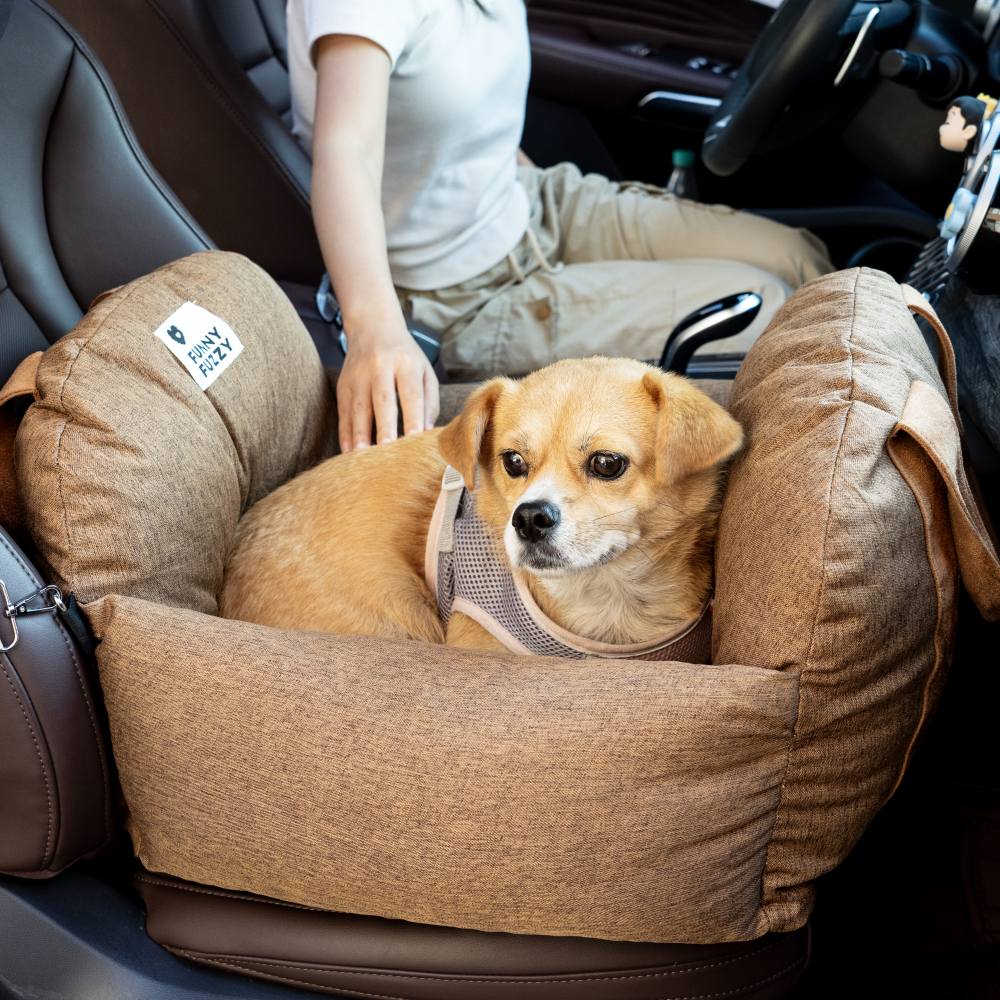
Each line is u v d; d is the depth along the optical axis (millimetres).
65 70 1680
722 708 1072
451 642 1515
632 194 2562
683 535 1428
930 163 2109
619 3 2893
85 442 1259
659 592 1446
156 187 1758
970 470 1474
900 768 1206
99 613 1198
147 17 2061
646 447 1371
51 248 1657
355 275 1736
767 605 1123
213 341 1485
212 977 1250
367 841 1144
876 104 2111
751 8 2863
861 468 1131
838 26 1869
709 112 2781
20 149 1617
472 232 2234
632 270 2277
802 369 1315
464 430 1424
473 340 2238
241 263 1646
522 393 1439
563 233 2562
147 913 1287
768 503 1183
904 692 1153
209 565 1428
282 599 1522
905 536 1138
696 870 1109
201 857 1226
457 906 1159
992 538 1428
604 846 1099
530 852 1107
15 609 1103
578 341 2207
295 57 2176
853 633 1083
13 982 1180
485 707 1133
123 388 1327
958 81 1897
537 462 1397
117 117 1730
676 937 1156
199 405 1431
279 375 1625
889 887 1412
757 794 1114
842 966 1427
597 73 2846
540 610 1432
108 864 1337
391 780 1122
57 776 1146
